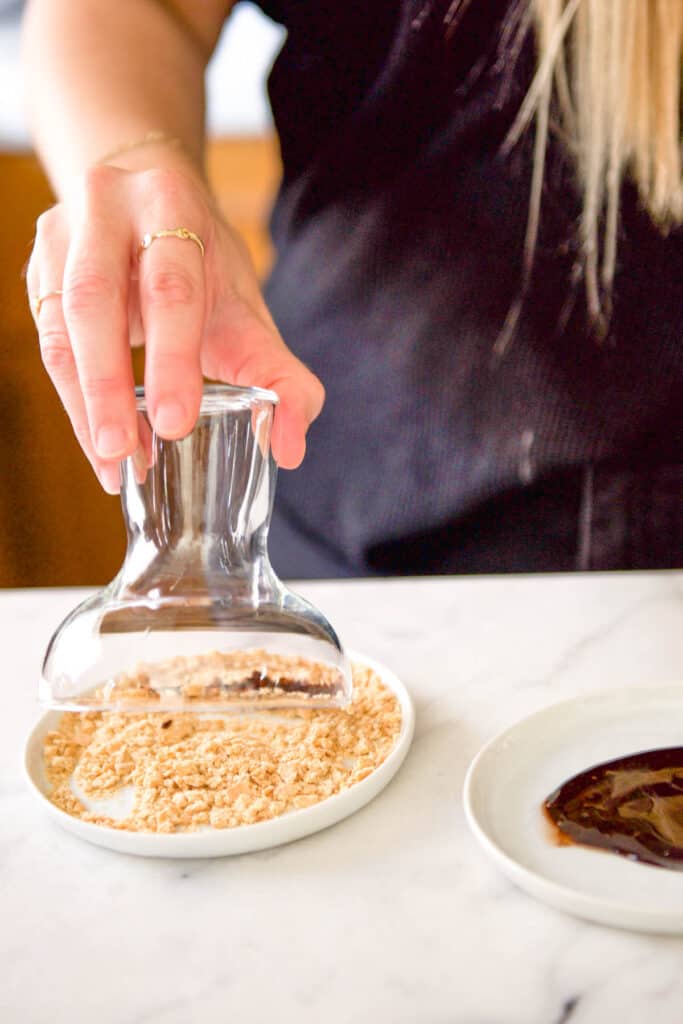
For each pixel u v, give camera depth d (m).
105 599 0.54
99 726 0.58
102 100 0.75
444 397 0.83
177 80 0.80
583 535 0.83
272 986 0.44
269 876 0.49
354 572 0.89
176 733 0.57
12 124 1.50
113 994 0.44
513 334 0.81
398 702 0.59
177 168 0.66
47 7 0.84
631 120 0.76
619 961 0.44
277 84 0.85
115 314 0.50
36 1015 0.43
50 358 0.54
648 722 0.56
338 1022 0.42
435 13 0.77
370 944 0.45
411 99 0.80
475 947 0.45
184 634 0.52
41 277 0.55
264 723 0.58
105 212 0.53
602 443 0.80
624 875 0.47
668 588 0.72
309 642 0.53
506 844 0.49
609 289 0.79
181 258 0.51
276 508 0.93
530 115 0.78
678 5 0.74
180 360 0.49
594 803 0.51
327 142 0.83
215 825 0.51
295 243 0.87
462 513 0.84
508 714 0.59
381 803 0.53
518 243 0.80
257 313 0.60
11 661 0.67
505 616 0.69
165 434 0.48
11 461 1.58
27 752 0.55
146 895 0.48
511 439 0.82
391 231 0.83
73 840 0.52
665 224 0.78
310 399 0.57
